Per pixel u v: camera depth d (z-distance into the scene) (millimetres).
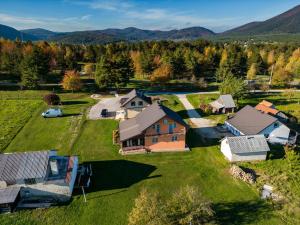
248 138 46469
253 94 92562
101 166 43844
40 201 35375
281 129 52031
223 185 39125
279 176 41000
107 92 89812
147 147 49250
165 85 101188
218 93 91500
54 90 89500
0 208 33344
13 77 103188
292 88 104188
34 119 63688
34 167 35344
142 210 28844
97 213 33500
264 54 154000
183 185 39062
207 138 54625
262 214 33406
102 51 146250
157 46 159000
